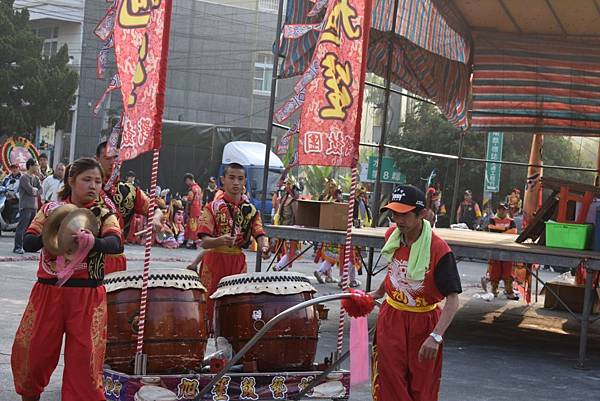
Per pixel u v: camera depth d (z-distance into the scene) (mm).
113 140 6691
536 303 16516
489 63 16469
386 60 13883
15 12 39406
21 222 18219
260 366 6465
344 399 6730
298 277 6746
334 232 11484
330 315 13141
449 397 8016
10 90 38281
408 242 5812
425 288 5734
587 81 16047
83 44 45438
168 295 6137
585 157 37812
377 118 40188
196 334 6188
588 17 14711
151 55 6098
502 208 16766
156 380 5945
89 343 5523
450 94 16031
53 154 45344
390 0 13312
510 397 8195
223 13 47875
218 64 47906
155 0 6062
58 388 7391
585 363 10281
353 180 6848
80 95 45094
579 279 14828
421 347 5605
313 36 11906
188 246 25109
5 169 27750
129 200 7328
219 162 36094
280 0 11750
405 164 36000
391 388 5824
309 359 6648
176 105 46906
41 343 5539
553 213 12062
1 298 11875
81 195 5777
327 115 6945
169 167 35062
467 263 26594
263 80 49250
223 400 6211
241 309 6473
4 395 6867
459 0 14523
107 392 6117
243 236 8414
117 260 7328
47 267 5559
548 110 16500
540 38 15969
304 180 35719
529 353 10992
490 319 14195
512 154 36812
